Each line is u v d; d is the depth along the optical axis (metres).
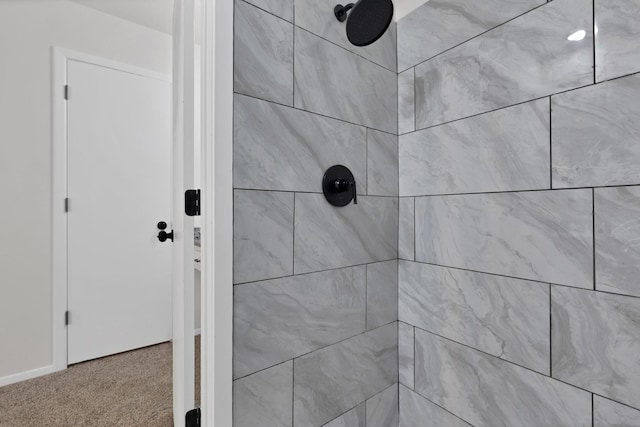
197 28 1.51
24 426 1.48
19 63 1.90
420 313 1.27
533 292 0.94
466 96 1.11
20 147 1.90
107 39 2.20
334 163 1.12
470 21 1.10
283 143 0.98
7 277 1.87
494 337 1.03
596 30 0.82
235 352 0.87
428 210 1.24
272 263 0.95
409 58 1.31
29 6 1.93
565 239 0.88
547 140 0.91
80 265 2.09
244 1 0.90
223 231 0.84
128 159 2.27
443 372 1.19
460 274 1.13
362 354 1.20
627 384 0.77
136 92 2.31
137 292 2.31
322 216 1.08
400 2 1.35
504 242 1.01
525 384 0.96
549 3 0.91
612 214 0.79
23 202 1.91
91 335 2.13
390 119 1.33
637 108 0.75
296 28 1.02
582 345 0.84
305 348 1.03
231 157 0.86
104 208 2.18
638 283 0.75
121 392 1.76
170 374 1.96
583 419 0.84
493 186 1.04
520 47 0.97
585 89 0.84
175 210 1.27
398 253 1.36
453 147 1.15
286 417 0.98
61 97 2.03
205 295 0.86
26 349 1.91
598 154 0.81
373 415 1.24
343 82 1.16
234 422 0.87
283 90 0.98
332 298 1.11
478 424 1.08
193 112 1.05
